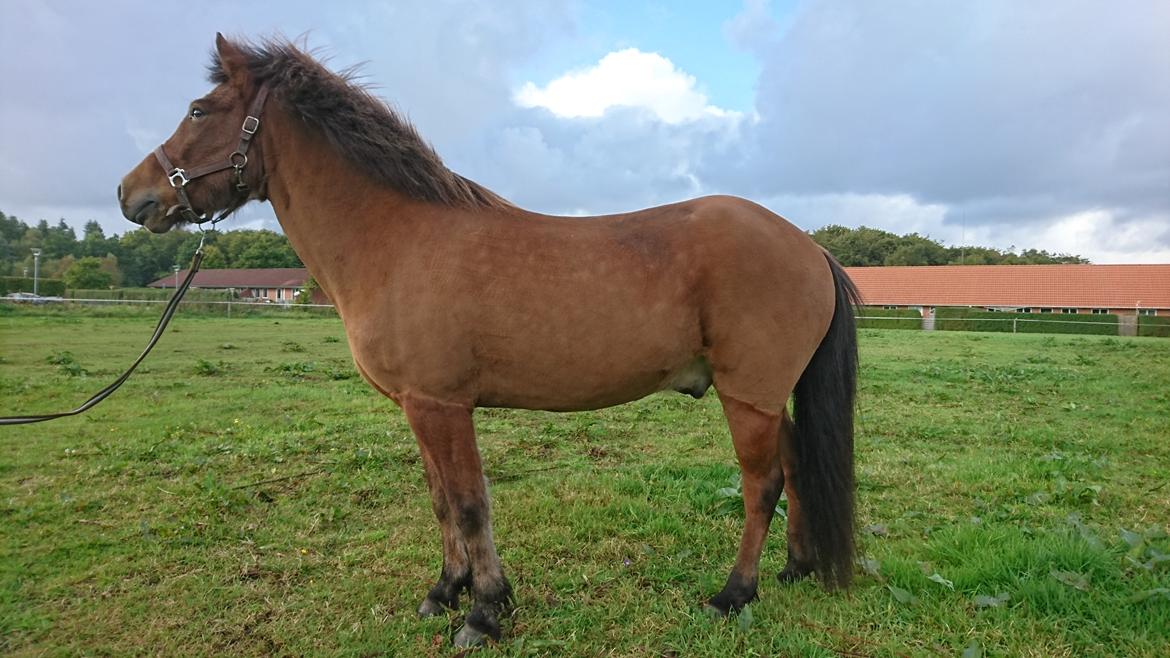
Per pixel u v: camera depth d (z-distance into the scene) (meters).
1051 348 17.44
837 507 2.86
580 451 5.70
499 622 2.76
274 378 9.95
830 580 2.89
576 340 2.61
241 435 6.05
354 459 5.25
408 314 2.59
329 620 2.88
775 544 3.65
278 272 57.72
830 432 2.88
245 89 2.85
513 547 3.60
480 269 2.60
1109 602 2.76
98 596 3.07
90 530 3.84
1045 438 6.06
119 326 18.75
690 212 2.83
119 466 5.04
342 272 2.79
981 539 3.40
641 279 2.65
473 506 2.68
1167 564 3.05
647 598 3.02
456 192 2.79
